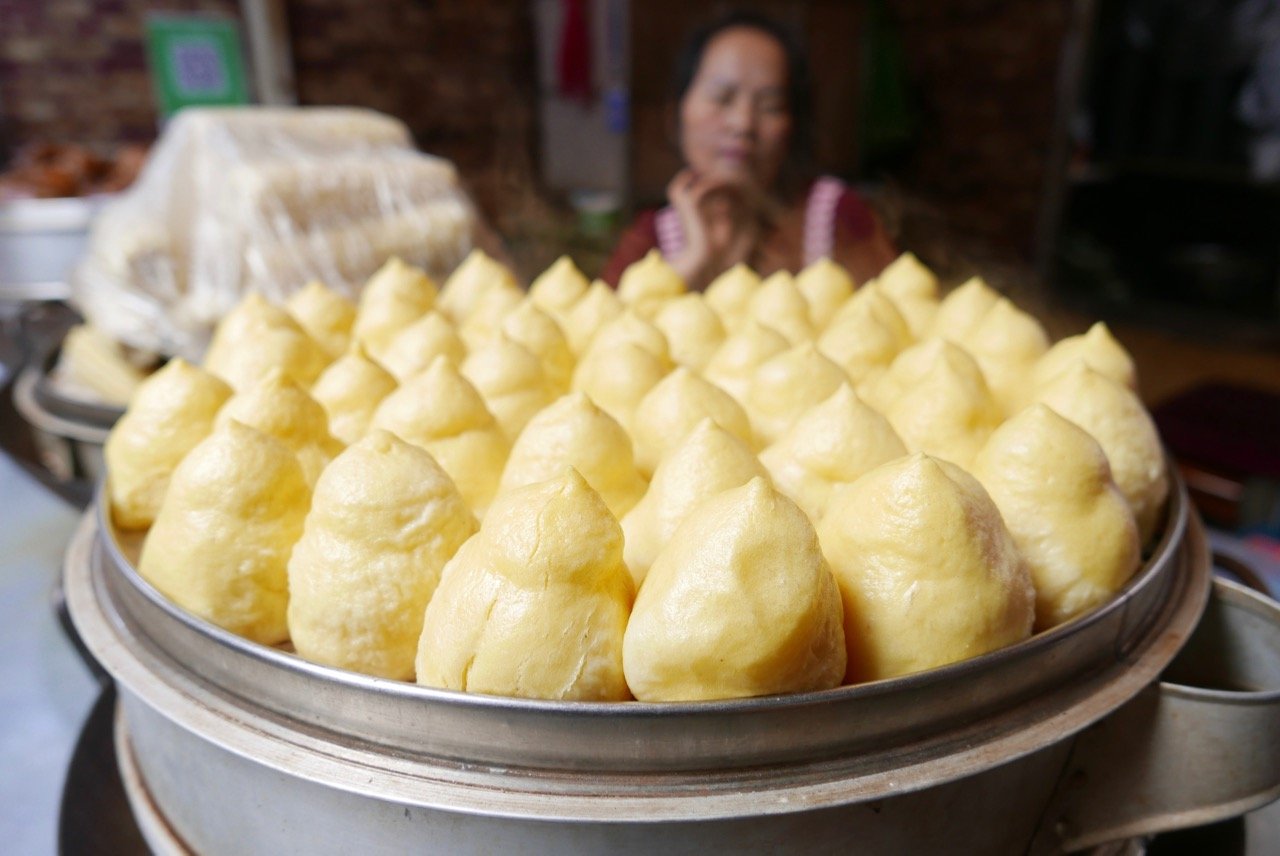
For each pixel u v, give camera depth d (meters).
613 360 1.10
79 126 3.58
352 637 0.73
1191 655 0.87
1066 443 0.81
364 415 1.05
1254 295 4.42
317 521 0.75
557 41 4.27
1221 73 3.91
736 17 2.26
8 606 1.25
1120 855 0.75
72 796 0.86
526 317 1.24
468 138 4.28
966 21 3.80
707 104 2.23
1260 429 1.72
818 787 0.57
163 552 0.81
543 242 3.63
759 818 0.57
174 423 0.98
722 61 2.19
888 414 1.01
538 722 0.57
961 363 1.02
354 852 0.62
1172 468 1.09
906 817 0.61
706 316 1.34
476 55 4.20
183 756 0.71
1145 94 4.17
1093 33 3.63
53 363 1.85
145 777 0.83
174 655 0.71
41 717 1.06
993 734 0.62
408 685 0.59
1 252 2.49
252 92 3.68
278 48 3.60
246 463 0.80
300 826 0.64
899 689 0.59
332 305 1.39
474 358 1.11
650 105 3.35
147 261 1.76
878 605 0.68
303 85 3.74
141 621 0.75
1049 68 3.71
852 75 3.27
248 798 0.66
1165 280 4.67
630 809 0.56
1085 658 0.69
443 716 0.59
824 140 3.29
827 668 0.63
